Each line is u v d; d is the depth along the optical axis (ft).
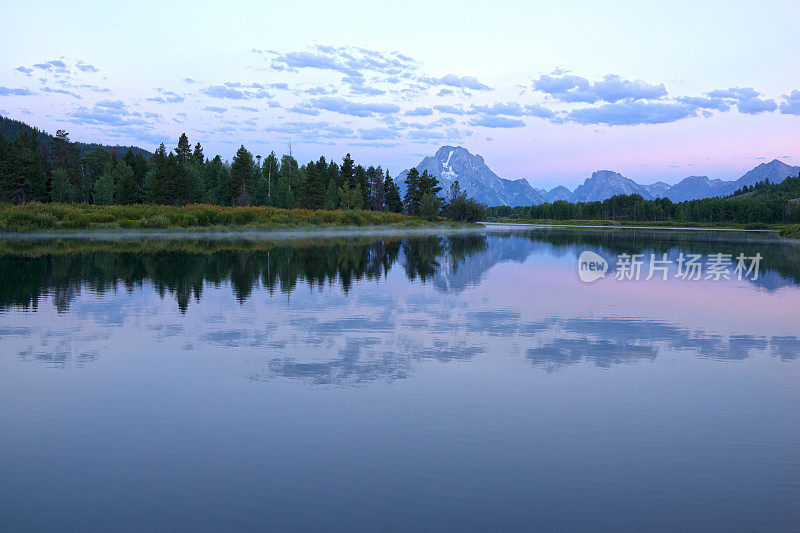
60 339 41.45
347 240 197.67
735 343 42.45
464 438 23.62
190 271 87.66
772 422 25.82
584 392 29.99
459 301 61.57
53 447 22.49
